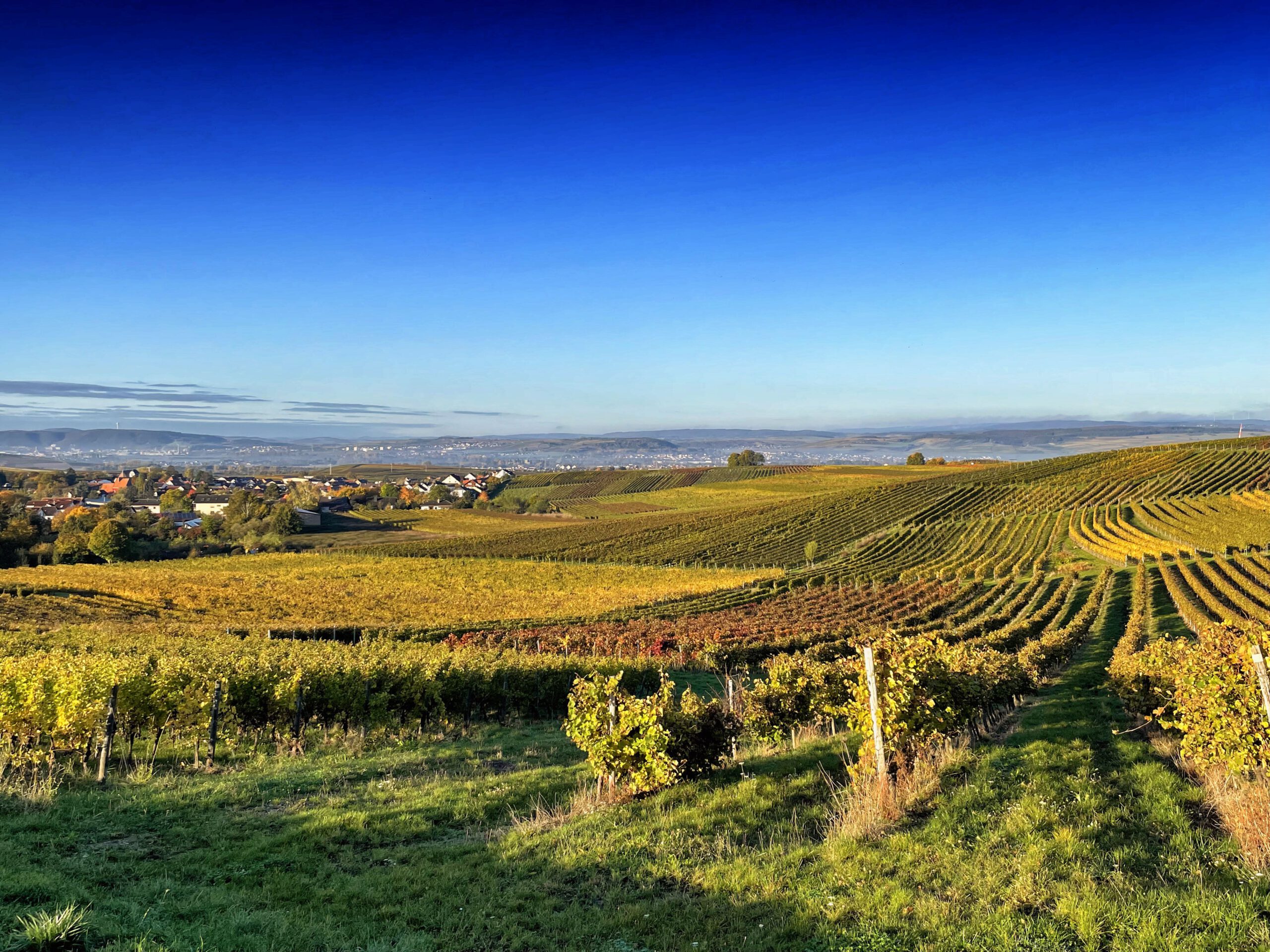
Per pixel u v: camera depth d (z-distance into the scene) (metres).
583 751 18.11
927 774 12.74
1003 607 55.81
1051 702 21.22
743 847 10.34
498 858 10.20
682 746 13.67
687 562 97.38
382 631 51.62
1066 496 113.19
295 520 134.25
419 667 22.78
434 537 129.25
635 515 146.00
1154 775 12.14
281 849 10.55
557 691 25.62
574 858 10.10
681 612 59.25
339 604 72.94
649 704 13.72
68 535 107.38
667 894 9.05
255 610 69.19
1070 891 8.01
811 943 7.64
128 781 13.95
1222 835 9.51
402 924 8.31
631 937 8.02
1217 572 61.34
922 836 10.06
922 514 112.31
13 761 14.16
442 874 9.70
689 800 12.79
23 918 7.11
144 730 17.78
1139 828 9.94
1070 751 14.17
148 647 33.31
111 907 7.95
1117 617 47.28
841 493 136.00
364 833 11.28
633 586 81.06
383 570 94.06
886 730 12.27
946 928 7.58
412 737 20.44
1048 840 9.51
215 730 16.27
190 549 115.94
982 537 94.56
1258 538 74.19
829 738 16.94
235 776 14.73
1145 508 97.12
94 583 78.88
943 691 13.59
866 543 97.88
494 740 20.02
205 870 9.77
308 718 19.62
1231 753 10.86
